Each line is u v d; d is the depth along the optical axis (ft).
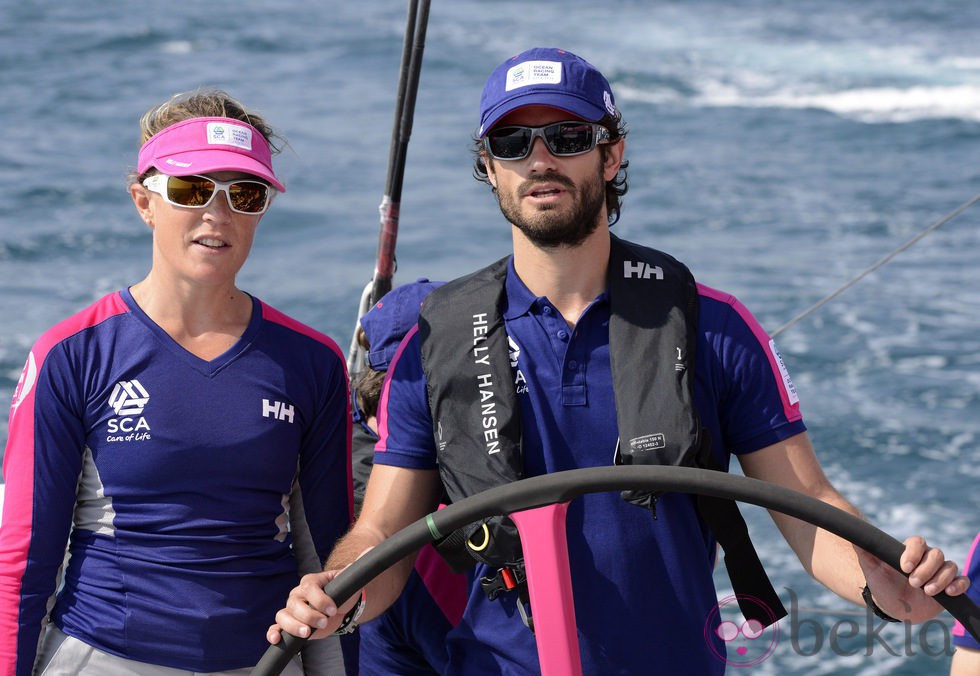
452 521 22.31
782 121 243.60
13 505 26.02
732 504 25.49
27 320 128.36
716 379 25.40
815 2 373.61
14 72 256.32
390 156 35.96
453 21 332.80
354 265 151.02
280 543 27.50
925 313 133.39
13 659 25.66
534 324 25.64
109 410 26.30
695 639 25.31
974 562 25.88
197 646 26.16
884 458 99.19
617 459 24.48
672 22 343.87
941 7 363.35
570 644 22.20
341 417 28.25
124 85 251.80
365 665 33.47
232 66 272.72
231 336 27.17
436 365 25.59
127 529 26.37
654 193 187.42
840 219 173.78
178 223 26.09
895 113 250.98
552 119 24.57
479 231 166.61
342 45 294.05
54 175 185.37
